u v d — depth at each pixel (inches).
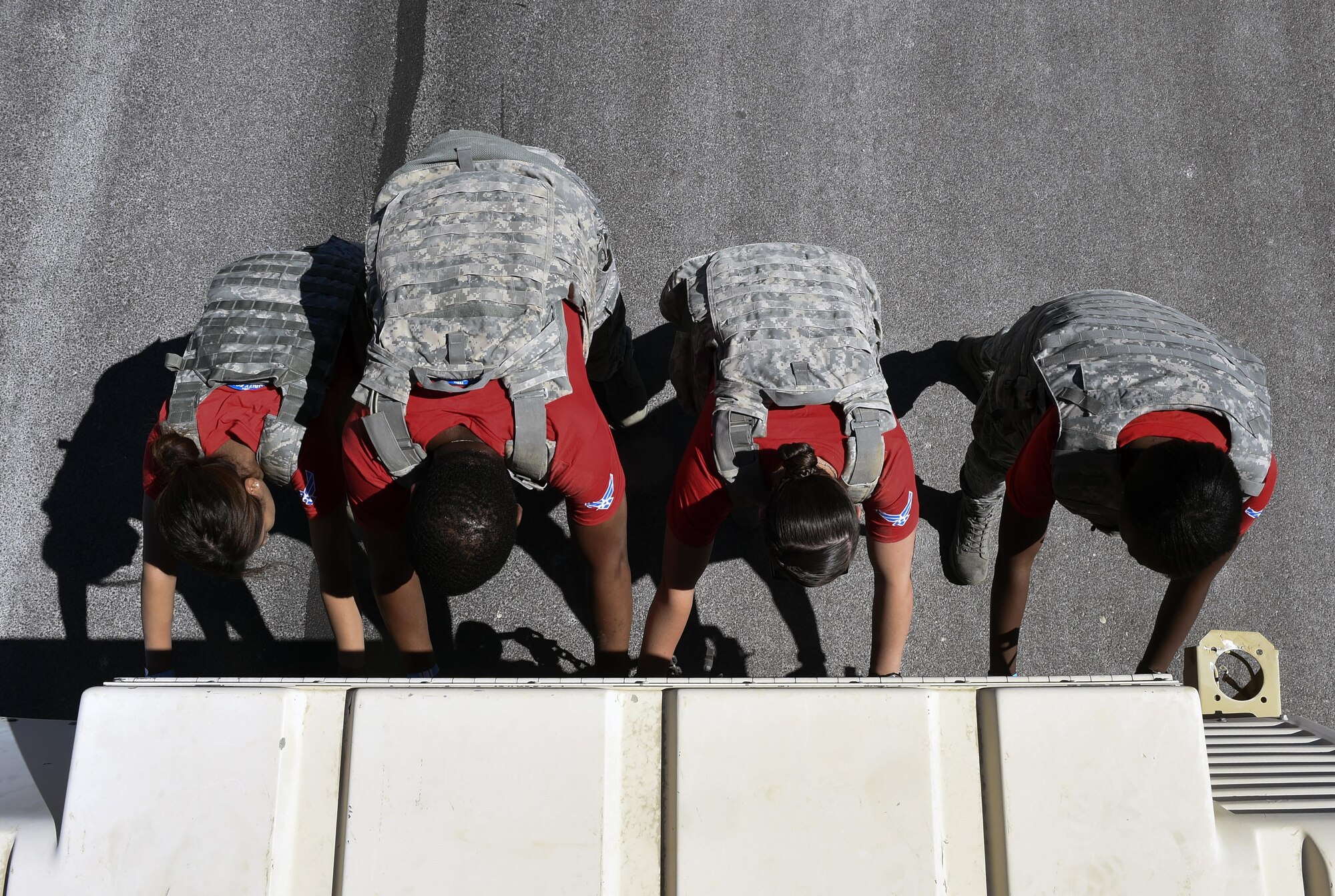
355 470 65.8
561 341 66.7
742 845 45.0
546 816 45.1
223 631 98.5
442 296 65.1
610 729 46.3
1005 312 112.5
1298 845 45.6
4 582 99.4
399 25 119.4
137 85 116.2
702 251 113.1
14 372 105.5
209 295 74.5
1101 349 66.8
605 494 68.8
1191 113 121.4
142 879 44.9
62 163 112.8
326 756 46.6
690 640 100.1
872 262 113.3
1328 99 123.3
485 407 63.5
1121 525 61.1
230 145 114.5
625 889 45.4
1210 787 45.5
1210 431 63.3
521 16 120.3
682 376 86.8
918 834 45.5
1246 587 104.5
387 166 115.4
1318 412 110.8
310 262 76.3
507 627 100.1
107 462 103.4
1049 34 123.6
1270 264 116.1
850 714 46.3
